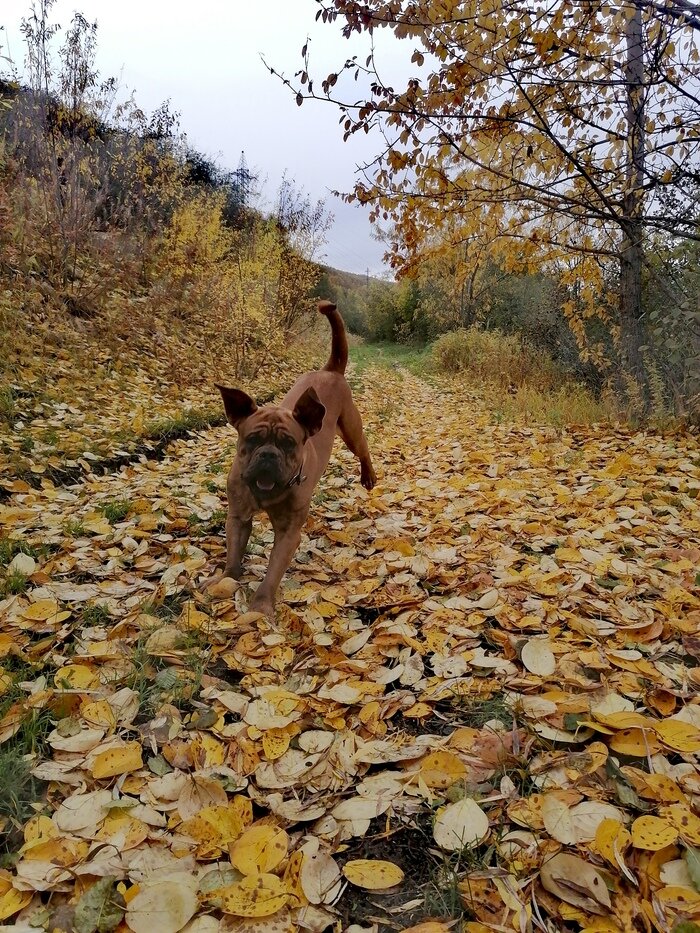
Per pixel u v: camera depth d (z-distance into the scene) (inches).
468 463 122.5
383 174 101.3
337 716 45.2
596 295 179.8
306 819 36.5
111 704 45.9
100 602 60.0
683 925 28.6
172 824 36.2
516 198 109.4
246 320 216.4
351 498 98.0
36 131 189.5
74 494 91.6
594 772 38.5
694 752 39.2
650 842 32.1
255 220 300.2
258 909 30.5
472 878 32.4
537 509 89.9
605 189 117.0
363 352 447.5
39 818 35.8
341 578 69.3
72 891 32.2
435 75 89.3
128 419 132.4
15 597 58.6
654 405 144.1
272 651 53.4
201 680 49.6
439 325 450.9
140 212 227.0
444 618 57.9
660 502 88.4
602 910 30.3
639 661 49.1
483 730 42.5
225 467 110.5
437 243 143.0
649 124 109.4
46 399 129.2
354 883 32.2
